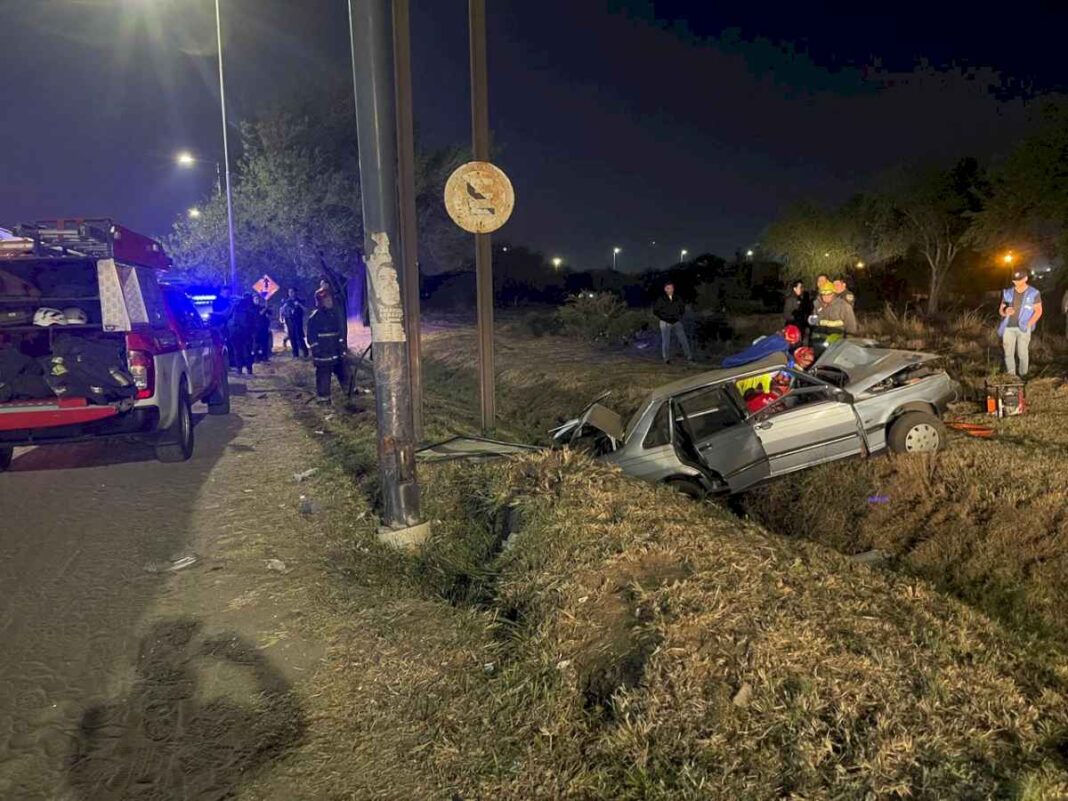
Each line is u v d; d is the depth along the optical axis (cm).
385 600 512
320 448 974
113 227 821
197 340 1120
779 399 799
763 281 3759
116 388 827
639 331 2023
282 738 375
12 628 496
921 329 1762
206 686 422
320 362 1355
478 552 575
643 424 779
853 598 395
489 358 921
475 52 848
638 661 366
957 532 662
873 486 762
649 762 313
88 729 387
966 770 272
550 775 326
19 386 813
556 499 569
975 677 321
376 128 552
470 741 360
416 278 877
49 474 895
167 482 843
